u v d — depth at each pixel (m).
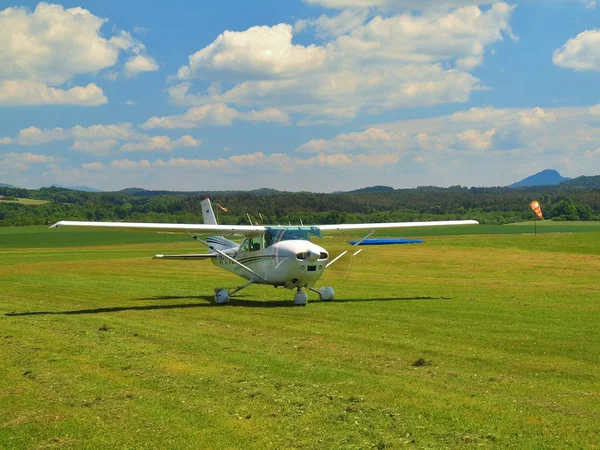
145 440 6.59
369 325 13.57
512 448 6.22
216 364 9.77
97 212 131.25
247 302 18.30
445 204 158.50
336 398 7.87
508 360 9.95
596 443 6.33
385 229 20.61
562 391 8.17
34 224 121.12
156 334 12.59
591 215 121.94
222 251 20.30
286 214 118.88
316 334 12.49
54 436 6.74
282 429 6.81
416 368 9.46
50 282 25.08
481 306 16.66
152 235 81.88
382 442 6.39
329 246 42.47
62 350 10.98
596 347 10.91
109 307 17.30
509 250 40.81
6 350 11.02
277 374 9.11
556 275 26.95
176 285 23.73
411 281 24.66
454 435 6.57
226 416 7.25
